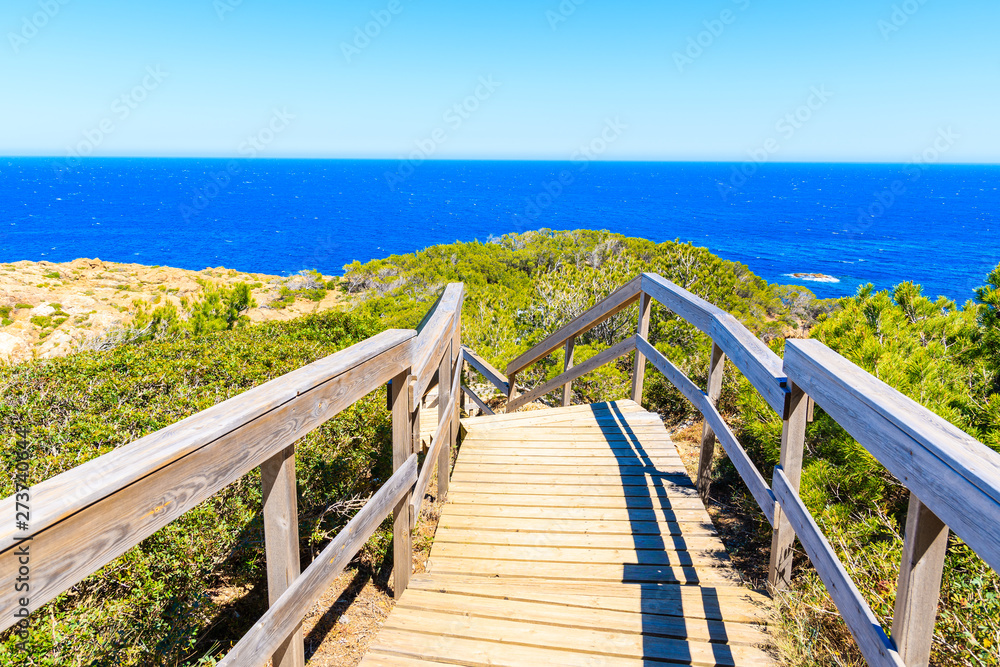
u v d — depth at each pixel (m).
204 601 2.20
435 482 3.74
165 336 10.62
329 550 1.66
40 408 3.16
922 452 1.22
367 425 3.21
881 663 1.38
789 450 2.12
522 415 4.90
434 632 2.10
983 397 2.96
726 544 2.95
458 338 4.22
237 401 1.29
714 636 2.05
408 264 25.66
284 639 1.45
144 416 2.92
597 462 3.87
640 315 4.61
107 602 1.84
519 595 2.35
